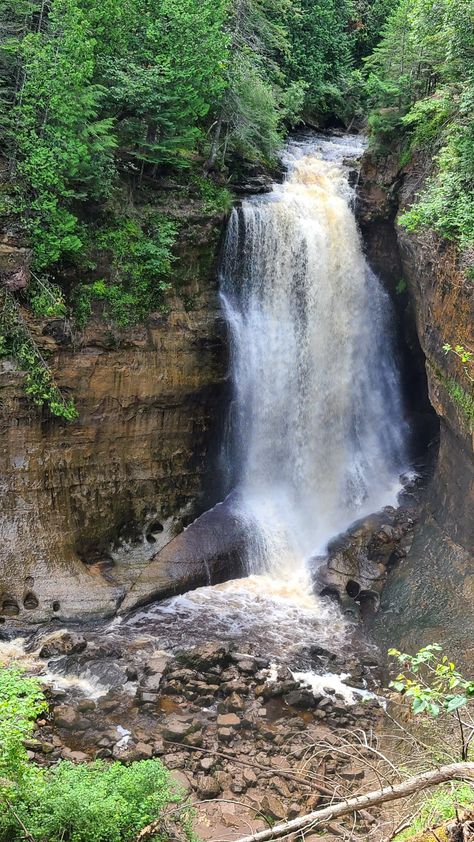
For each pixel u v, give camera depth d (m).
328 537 21.00
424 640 15.84
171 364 19.23
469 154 16.86
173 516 20.02
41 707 8.50
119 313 18.27
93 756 12.60
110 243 18.38
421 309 20.12
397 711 14.14
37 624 16.55
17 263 16.70
